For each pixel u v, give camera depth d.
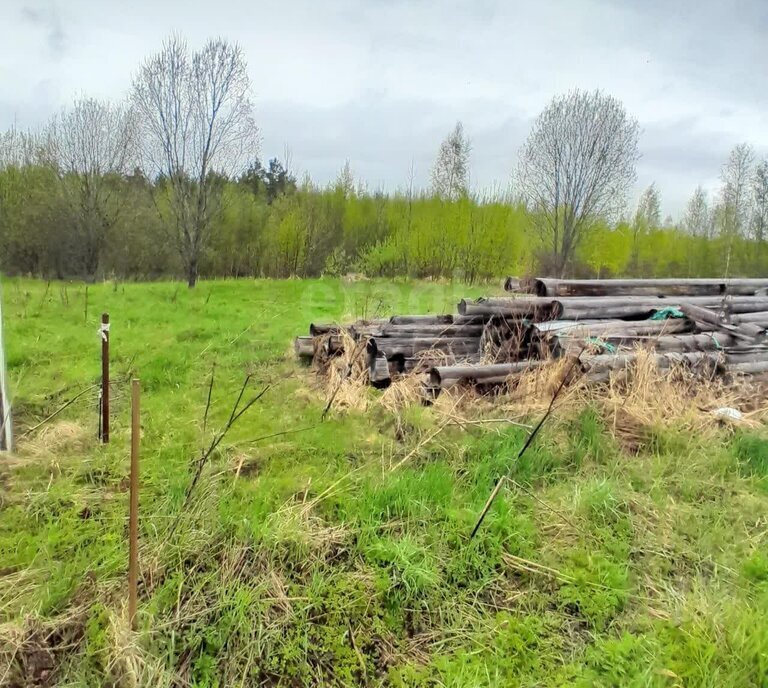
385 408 5.04
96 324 9.20
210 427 4.68
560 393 4.77
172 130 16.62
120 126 21.36
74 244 22.00
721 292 7.57
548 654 2.50
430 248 24.36
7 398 4.07
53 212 21.56
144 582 2.67
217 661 2.35
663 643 2.54
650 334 5.71
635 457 4.31
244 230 27.66
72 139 20.52
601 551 3.15
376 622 2.61
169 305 11.88
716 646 2.45
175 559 2.82
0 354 3.97
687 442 4.40
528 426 4.28
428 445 4.35
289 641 2.46
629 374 5.02
